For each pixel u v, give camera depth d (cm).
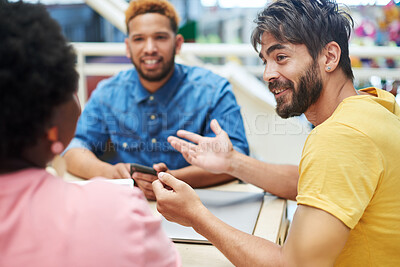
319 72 81
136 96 153
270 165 117
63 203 47
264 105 217
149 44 140
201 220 80
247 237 77
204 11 380
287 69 81
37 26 47
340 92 83
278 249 73
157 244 51
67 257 44
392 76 206
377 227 73
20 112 46
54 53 47
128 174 122
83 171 133
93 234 46
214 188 125
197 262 82
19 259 44
